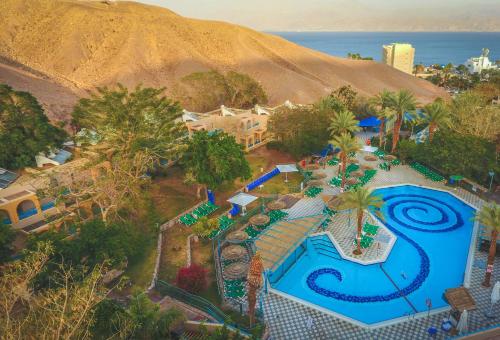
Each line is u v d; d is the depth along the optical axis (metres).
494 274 29.31
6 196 33.56
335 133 57.19
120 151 41.66
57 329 16.59
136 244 30.53
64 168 40.03
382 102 61.31
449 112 53.31
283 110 58.41
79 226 29.38
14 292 19.08
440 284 28.94
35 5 147.00
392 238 35.06
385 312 26.19
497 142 47.28
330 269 31.00
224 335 18.98
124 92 45.50
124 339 18.88
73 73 121.06
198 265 30.92
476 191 44.56
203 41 149.75
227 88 91.69
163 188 44.97
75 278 25.08
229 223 36.97
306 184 46.47
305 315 25.62
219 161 38.19
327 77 146.62
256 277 22.23
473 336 22.05
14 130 40.22
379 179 49.34
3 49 125.00
